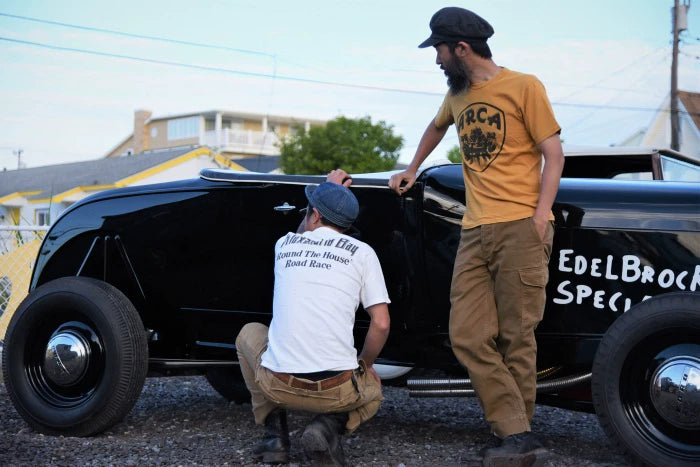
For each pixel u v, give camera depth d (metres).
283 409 3.29
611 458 3.46
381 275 3.13
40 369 3.97
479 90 3.13
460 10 3.14
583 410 3.45
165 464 3.26
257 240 3.79
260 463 3.26
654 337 2.99
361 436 3.83
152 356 4.09
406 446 3.60
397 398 5.02
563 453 3.58
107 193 4.14
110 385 3.72
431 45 3.14
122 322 3.77
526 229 3.04
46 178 35.06
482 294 3.20
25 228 6.21
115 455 3.41
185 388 5.41
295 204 3.70
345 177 3.58
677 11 29.56
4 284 6.14
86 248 4.16
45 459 3.33
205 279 3.91
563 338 3.31
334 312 3.02
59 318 3.95
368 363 3.16
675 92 30.06
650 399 3.01
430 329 3.53
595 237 3.23
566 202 3.28
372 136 35.09
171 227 3.95
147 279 4.02
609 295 3.23
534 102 3.02
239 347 3.31
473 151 3.17
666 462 2.92
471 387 3.49
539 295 3.10
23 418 3.91
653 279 3.17
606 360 3.04
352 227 3.60
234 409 4.56
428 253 3.49
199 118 62.66
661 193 3.21
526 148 3.09
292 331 3.02
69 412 3.79
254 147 62.44
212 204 3.87
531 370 3.15
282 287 3.11
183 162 34.53
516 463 3.03
